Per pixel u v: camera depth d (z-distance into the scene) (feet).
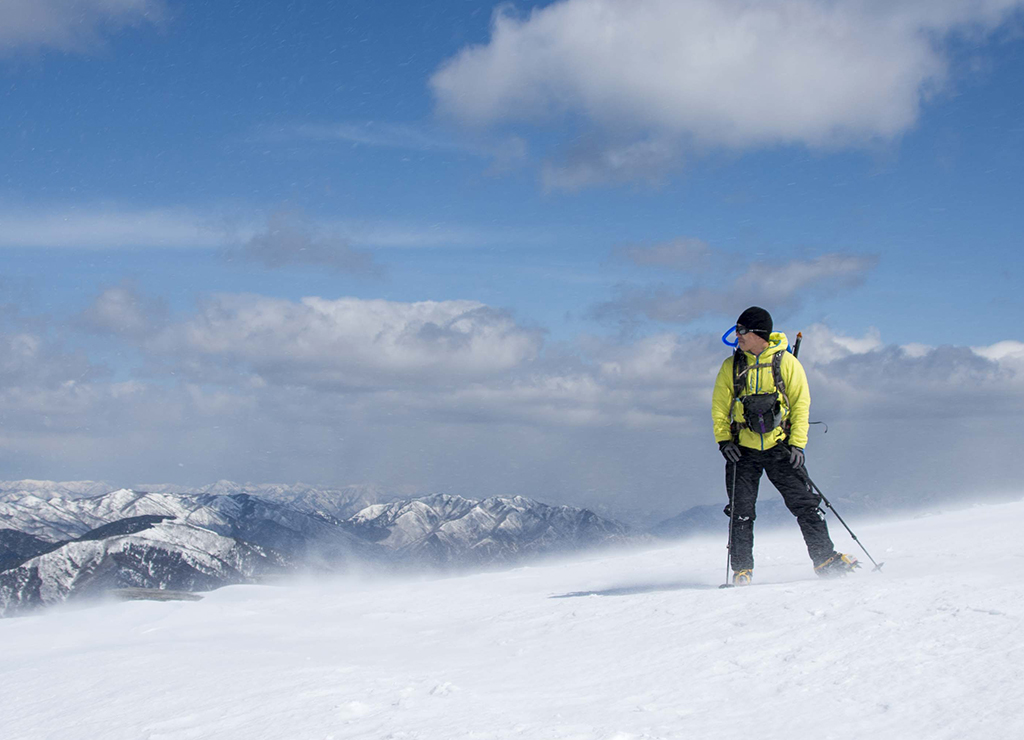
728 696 9.37
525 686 11.00
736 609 14.14
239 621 23.00
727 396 20.33
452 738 8.29
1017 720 7.38
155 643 19.17
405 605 24.21
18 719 11.85
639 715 8.88
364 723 9.12
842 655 10.30
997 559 18.30
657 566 29.43
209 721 10.10
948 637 10.31
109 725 10.57
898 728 7.65
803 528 19.72
